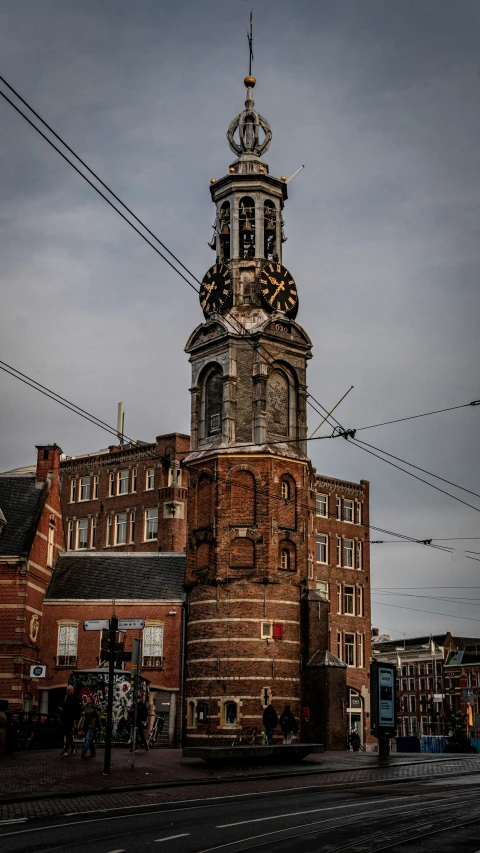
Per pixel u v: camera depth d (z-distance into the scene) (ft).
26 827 61.87
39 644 199.62
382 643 511.40
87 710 119.44
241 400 196.24
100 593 203.10
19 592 189.78
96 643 198.90
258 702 183.21
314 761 132.67
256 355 196.85
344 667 188.55
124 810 72.13
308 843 55.98
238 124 214.07
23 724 130.00
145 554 210.38
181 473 272.72
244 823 64.23
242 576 188.14
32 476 208.85
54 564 210.79
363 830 61.67
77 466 296.92
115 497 285.64
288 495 195.72
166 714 193.67
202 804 77.00
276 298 200.54
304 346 201.98
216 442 196.75
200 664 188.34
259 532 189.88
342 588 288.10
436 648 471.21
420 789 91.04
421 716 468.75
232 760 119.96
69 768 103.71
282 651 187.11
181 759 127.03
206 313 205.87
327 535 287.48
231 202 207.21
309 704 186.50
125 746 157.17
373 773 112.06
